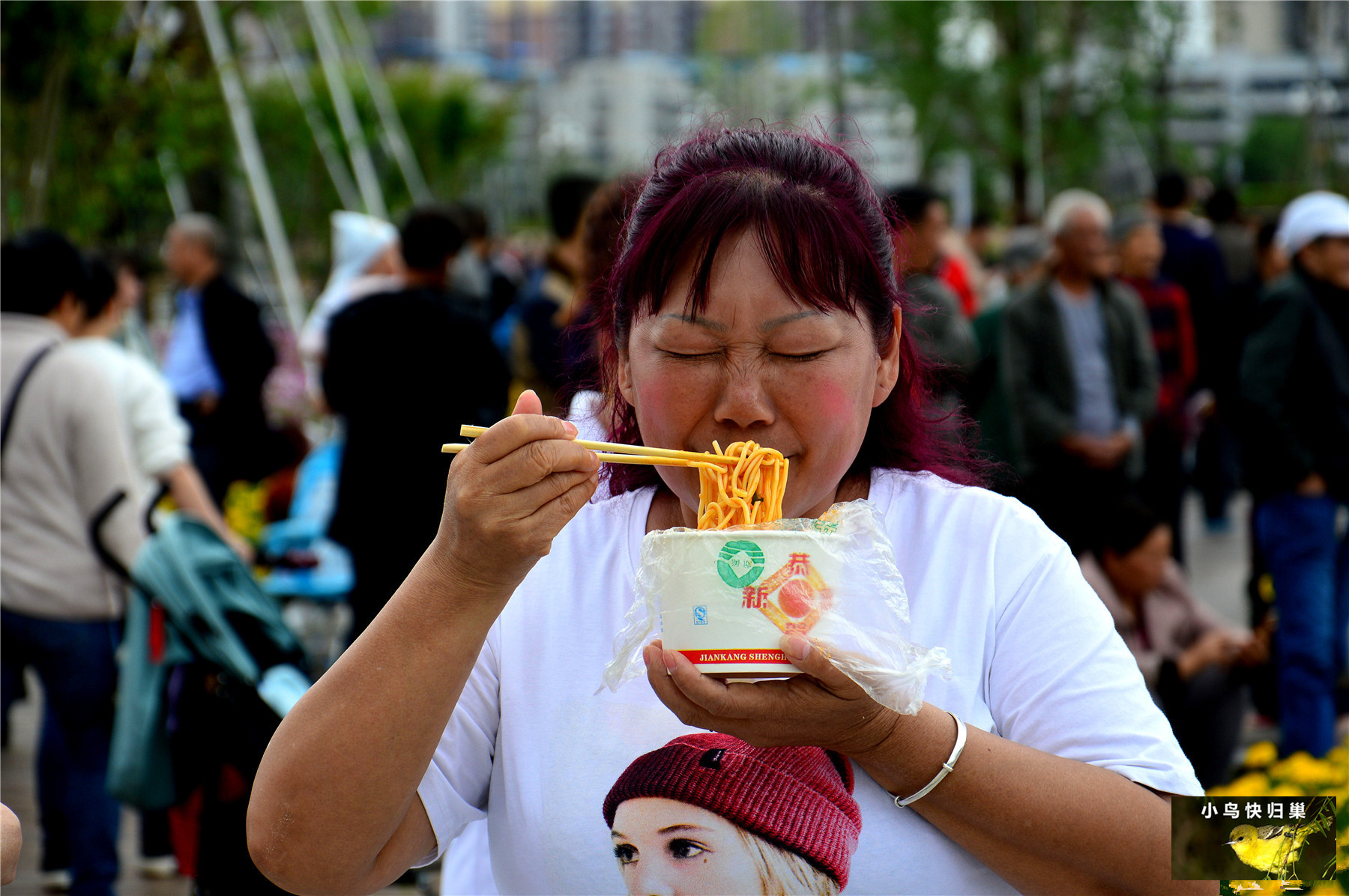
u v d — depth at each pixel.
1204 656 4.21
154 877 4.41
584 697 1.49
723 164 1.43
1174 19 25.41
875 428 1.62
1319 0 19.55
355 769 1.31
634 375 1.43
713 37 29.91
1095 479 5.79
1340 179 19.69
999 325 5.95
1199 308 8.55
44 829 4.28
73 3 7.46
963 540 1.52
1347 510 5.04
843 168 1.46
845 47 27.56
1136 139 26.45
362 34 14.51
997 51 26.14
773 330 1.35
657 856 1.44
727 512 1.33
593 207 3.46
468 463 1.26
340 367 4.41
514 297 10.79
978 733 1.36
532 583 1.56
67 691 3.85
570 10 99.19
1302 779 3.43
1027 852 1.38
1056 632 1.46
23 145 7.78
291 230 16.95
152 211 11.04
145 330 10.09
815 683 1.28
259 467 7.14
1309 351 4.76
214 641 2.99
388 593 4.40
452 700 1.33
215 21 9.41
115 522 3.74
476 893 1.83
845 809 1.42
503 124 29.56
